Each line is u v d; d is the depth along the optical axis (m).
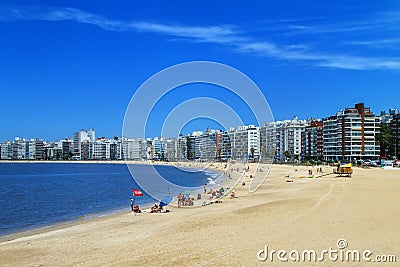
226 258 16.91
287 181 74.94
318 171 108.38
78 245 22.81
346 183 62.25
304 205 33.53
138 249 20.16
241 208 34.84
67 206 49.78
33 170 178.75
